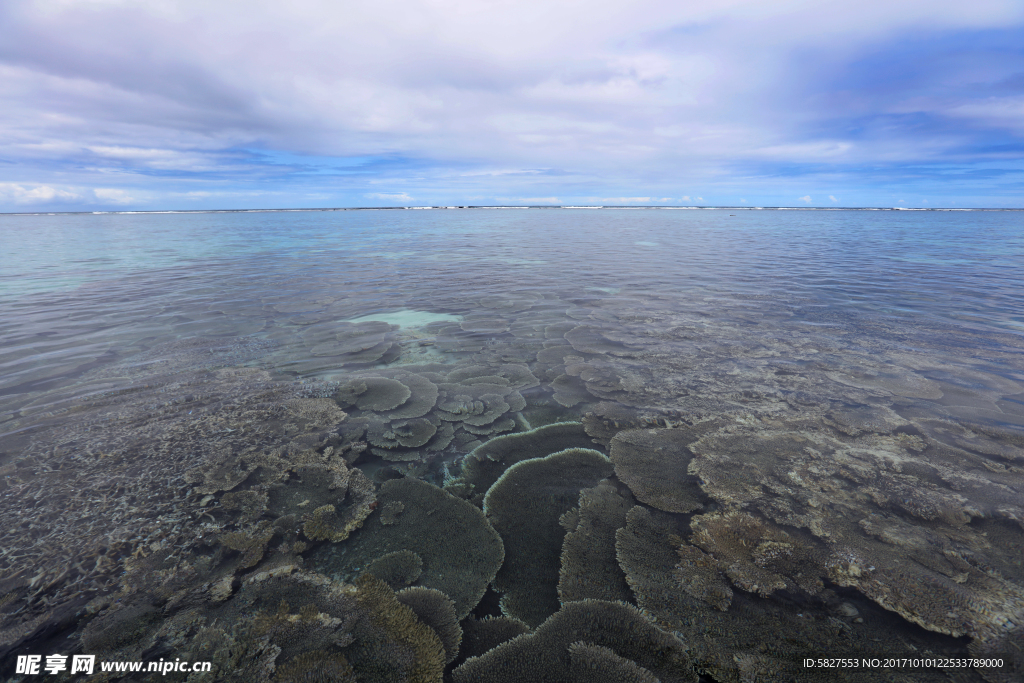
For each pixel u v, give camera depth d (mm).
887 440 3430
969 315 7129
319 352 5590
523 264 13633
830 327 6566
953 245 18859
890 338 5984
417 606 2070
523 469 3168
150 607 1996
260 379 4688
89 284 10000
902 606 1993
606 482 3006
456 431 3703
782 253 16266
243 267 12883
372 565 2303
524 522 2637
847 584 2123
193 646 1821
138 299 8469
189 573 2195
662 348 5738
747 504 2729
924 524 2500
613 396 4344
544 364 5227
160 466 3074
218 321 6965
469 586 2191
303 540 2455
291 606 2035
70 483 2842
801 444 3404
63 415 3775
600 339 6145
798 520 2568
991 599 2014
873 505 2678
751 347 5723
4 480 2850
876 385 4469
